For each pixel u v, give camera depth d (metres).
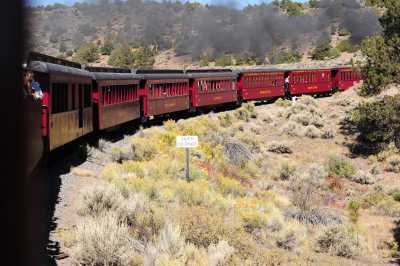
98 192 12.91
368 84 37.62
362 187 29.17
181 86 39.25
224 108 49.97
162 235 11.41
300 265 12.78
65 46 144.50
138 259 9.97
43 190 13.83
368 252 16.58
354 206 22.45
